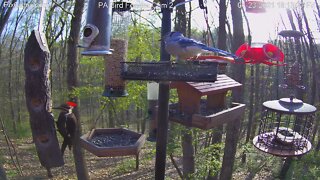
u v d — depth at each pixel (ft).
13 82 99.81
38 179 53.16
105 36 16.19
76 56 39.01
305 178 48.57
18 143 77.41
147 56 37.55
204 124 19.33
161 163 15.70
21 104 99.40
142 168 57.67
